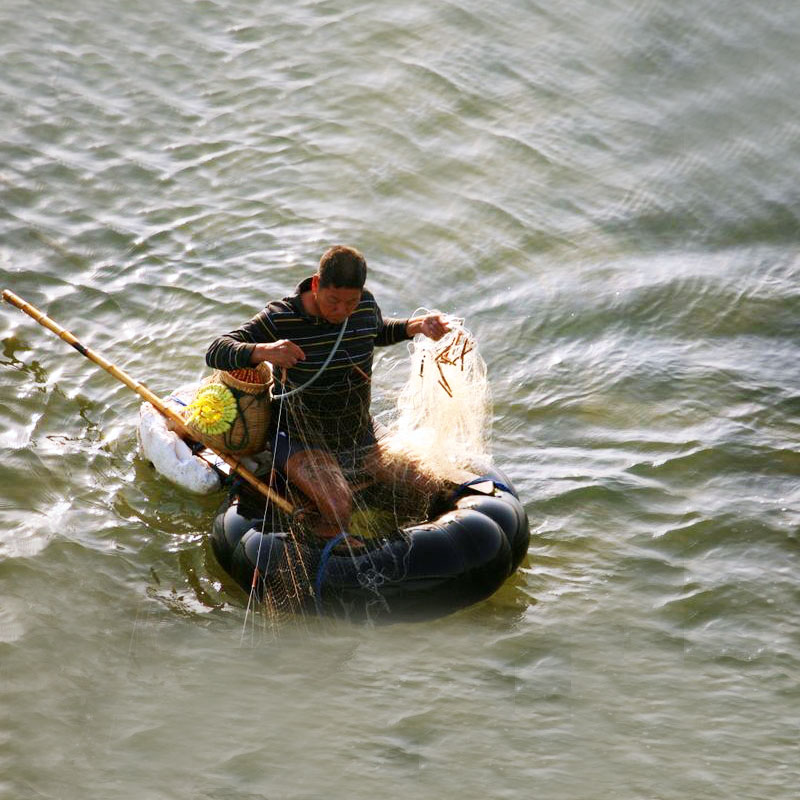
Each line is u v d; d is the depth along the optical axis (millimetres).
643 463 26062
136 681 19359
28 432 25703
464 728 18641
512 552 21344
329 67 40969
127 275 31406
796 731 18844
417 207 35281
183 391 25469
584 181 37281
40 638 20156
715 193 37438
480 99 40250
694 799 17406
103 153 36281
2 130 36656
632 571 22719
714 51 44031
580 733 18672
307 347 21438
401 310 31188
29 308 25203
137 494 24172
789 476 25844
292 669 19750
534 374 29203
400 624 20625
